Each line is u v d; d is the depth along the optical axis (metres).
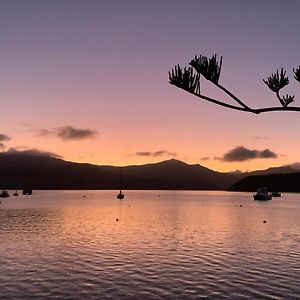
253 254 38.81
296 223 78.50
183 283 26.70
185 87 5.86
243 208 137.50
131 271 30.47
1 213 103.94
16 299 22.95
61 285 26.16
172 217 92.81
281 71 6.06
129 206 146.38
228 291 24.78
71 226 68.81
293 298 23.25
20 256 37.19
